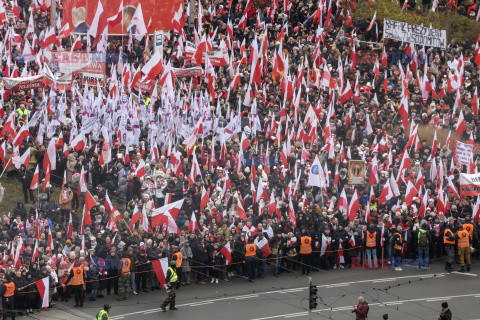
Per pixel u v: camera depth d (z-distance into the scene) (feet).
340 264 333.42
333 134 380.17
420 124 413.18
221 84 406.62
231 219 320.70
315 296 261.44
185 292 305.32
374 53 456.45
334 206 338.54
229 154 355.56
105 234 299.58
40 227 297.53
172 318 277.85
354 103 413.18
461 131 380.58
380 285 313.53
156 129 347.56
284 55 421.18
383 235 332.60
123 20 389.80
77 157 334.24
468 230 332.80
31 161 338.75
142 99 355.56
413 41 454.40
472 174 342.44
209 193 328.90
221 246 310.45
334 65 435.53
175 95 385.91
